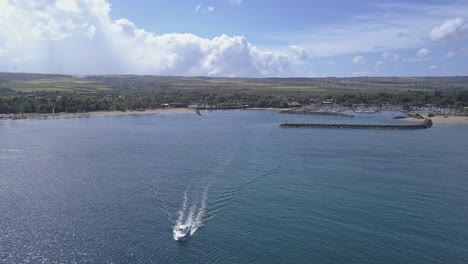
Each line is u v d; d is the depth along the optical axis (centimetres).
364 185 11606
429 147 18000
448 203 10188
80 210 9644
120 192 10988
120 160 14862
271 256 7494
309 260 7375
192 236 8262
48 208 9775
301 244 7931
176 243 7962
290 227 8681
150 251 7631
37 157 15538
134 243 7944
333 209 9694
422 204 10100
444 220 9125
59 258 7344
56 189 11294
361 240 8125
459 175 12775
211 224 8844
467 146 18325
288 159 14925
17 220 9038
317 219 9094
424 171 13262
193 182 11875
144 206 9906
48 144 18575
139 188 11331
